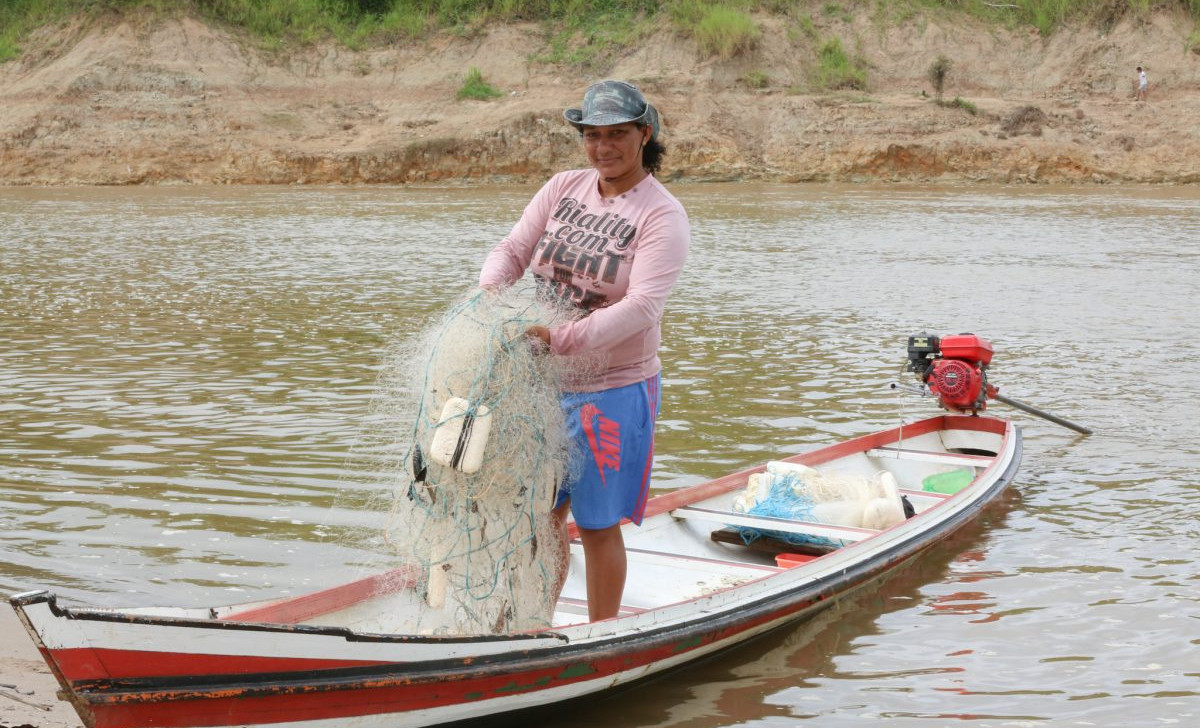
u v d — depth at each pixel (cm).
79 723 437
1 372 1096
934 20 4575
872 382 1098
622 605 565
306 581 595
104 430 884
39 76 4228
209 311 1474
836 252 2155
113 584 585
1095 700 483
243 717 376
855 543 597
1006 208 3091
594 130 446
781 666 516
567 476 459
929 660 523
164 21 4316
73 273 1834
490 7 4628
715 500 693
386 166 3912
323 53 4412
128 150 3978
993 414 998
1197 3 4481
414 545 452
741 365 1169
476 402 429
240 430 884
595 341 436
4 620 533
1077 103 4203
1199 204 3222
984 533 698
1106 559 652
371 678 394
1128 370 1163
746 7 4553
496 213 2955
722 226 2633
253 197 3438
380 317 1433
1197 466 842
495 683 427
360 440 855
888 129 4009
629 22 4531
